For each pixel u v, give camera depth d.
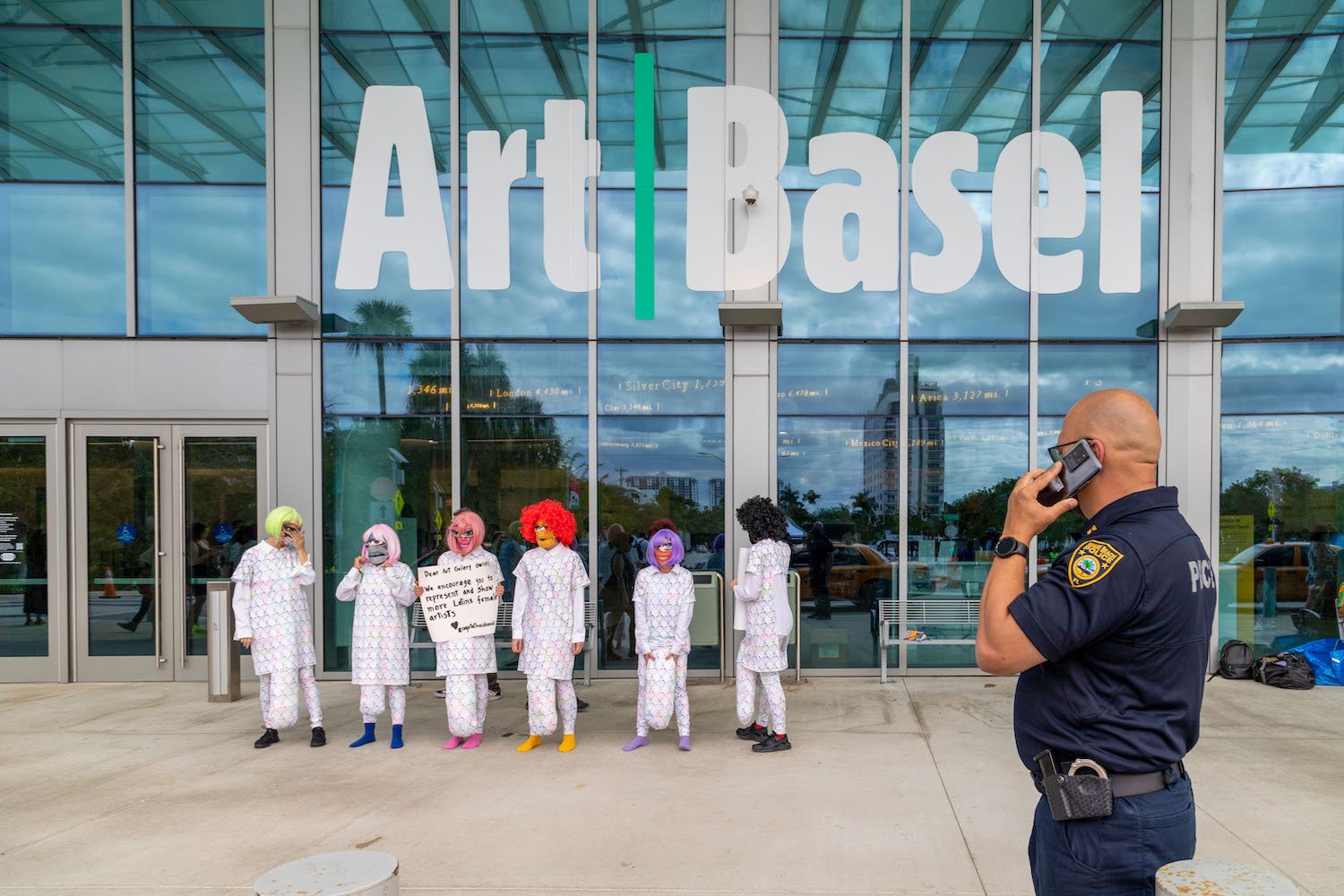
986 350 7.66
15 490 7.61
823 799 4.31
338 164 7.78
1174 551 1.61
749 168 7.66
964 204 7.67
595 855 3.65
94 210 7.75
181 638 7.56
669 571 5.30
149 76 7.76
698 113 7.68
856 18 7.70
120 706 6.58
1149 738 1.59
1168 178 7.56
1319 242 7.50
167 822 4.09
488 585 5.44
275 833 3.93
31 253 7.73
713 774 4.74
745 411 7.59
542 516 5.32
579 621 5.37
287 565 5.42
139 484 7.66
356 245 7.70
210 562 7.63
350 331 7.71
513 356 7.72
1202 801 4.21
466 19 7.75
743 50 7.64
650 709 5.18
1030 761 1.75
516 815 4.12
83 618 7.56
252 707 6.54
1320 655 6.98
